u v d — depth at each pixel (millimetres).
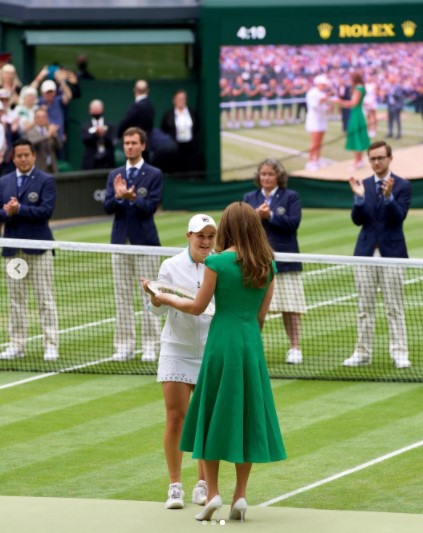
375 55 48688
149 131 47750
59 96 47906
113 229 27750
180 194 48312
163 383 17828
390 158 26234
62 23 49344
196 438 16641
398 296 26094
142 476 19453
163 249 26156
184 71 51000
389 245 26234
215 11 48469
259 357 16859
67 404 23859
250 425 16656
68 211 46438
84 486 18953
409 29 48438
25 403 23953
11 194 27312
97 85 50188
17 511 17375
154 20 49406
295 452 20609
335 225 44625
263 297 17156
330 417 22688
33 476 19484
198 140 49312
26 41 49469
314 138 48844
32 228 27297
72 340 28922
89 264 37062
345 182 48469
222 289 16719
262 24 48531
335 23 48531
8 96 43719
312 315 31250
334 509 17719
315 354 27562
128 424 22422
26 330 27516
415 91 48719
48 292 27172
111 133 47312
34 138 44625
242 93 48750
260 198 27062
